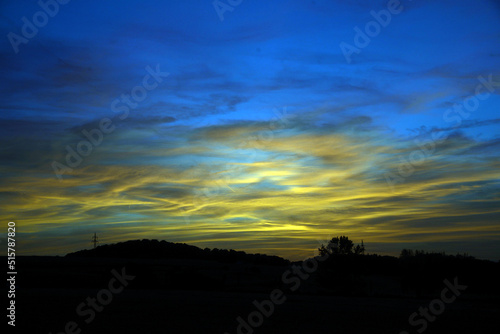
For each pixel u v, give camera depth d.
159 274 52.66
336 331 20.66
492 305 32.78
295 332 20.22
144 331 19.69
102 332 19.34
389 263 57.09
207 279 50.59
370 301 34.84
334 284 47.03
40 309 25.19
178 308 26.81
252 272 65.12
